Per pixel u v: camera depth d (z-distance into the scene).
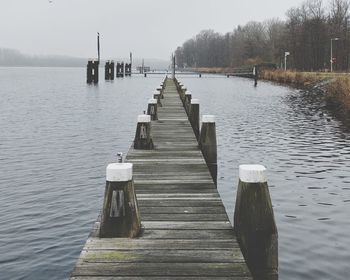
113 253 4.95
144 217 6.21
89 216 10.12
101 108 34.22
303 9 108.25
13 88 61.50
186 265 4.69
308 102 38.06
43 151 17.42
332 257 7.98
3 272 7.54
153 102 17.03
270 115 29.66
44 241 8.74
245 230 5.12
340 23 98.62
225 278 4.41
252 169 5.13
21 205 10.85
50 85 70.50
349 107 27.66
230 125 25.11
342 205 10.97
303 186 12.62
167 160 10.09
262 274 5.13
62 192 11.93
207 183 8.16
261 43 135.75
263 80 80.62
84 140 19.94
